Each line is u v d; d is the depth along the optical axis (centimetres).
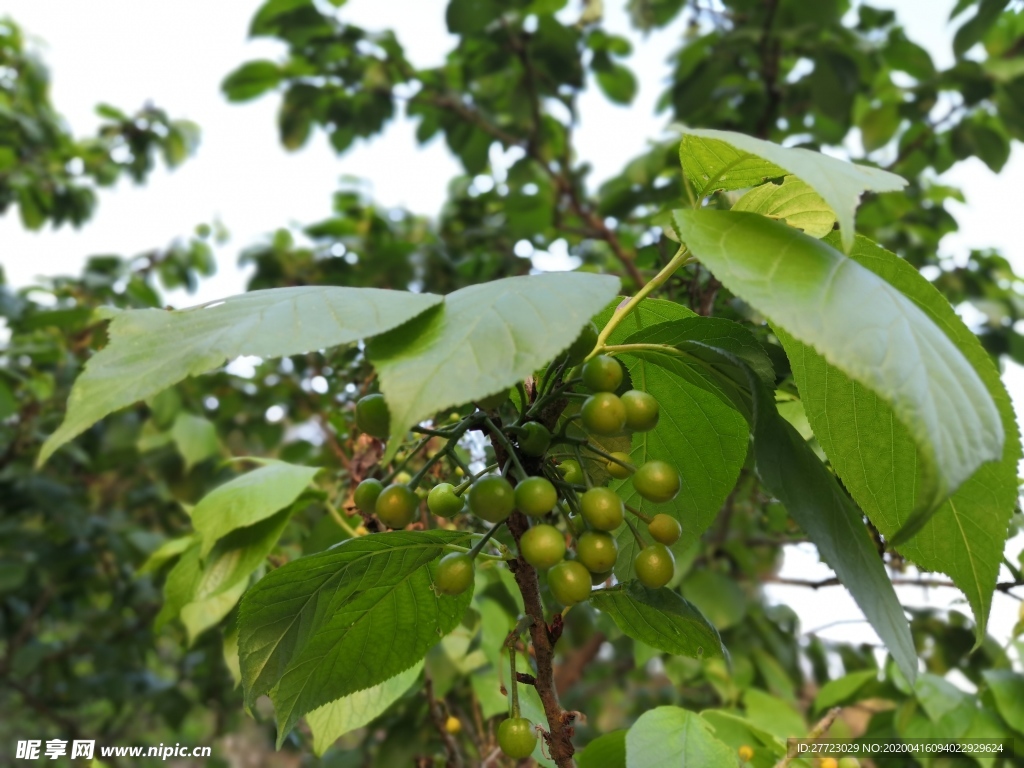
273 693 20
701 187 19
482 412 17
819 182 14
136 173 71
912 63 48
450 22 48
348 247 58
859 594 15
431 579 20
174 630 50
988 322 47
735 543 44
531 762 31
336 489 36
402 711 37
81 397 14
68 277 62
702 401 21
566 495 18
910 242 48
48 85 71
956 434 13
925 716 31
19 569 62
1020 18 50
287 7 50
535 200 50
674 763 20
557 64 52
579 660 50
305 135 57
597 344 18
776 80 49
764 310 14
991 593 17
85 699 70
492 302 15
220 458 58
